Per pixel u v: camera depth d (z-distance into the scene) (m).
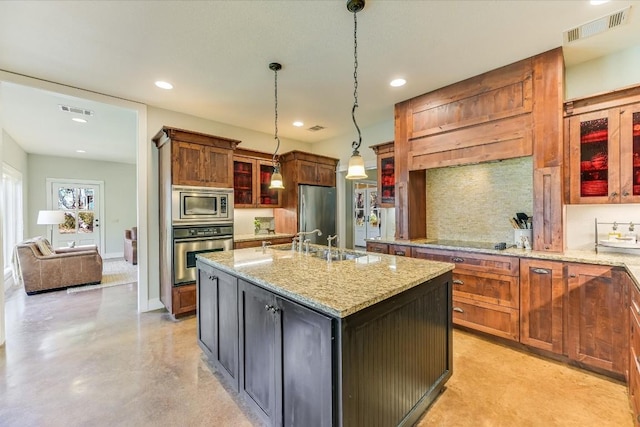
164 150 3.54
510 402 1.89
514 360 2.40
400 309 1.55
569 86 2.75
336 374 1.21
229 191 3.78
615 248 2.46
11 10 1.92
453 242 3.30
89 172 7.50
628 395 1.91
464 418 1.75
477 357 2.45
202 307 2.44
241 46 2.39
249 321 1.79
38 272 4.47
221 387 2.08
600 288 2.12
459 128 3.06
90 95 3.26
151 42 2.32
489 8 1.95
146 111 3.66
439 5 1.92
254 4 1.89
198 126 4.15
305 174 4.81
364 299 1.29
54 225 7.05
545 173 2.52
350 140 5.05
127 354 2.56
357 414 1.28
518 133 2.67
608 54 2.55
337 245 5.26
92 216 7.57
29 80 2.89
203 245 3.54
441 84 3.12
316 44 2.37
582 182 2.41
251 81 3.03
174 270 3.33
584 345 2.20
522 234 2.77
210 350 2.29
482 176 3.31
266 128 4.73
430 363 1.82
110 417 1.78
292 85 3.13
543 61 2.53
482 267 2.72
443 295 1.94
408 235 3.54
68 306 3.86
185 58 2.57
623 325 2.03
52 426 1.70
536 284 2.41
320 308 1.25
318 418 1.29
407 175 3.53
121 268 6.37
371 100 3.56
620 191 2.25
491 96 2.83
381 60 2.63
